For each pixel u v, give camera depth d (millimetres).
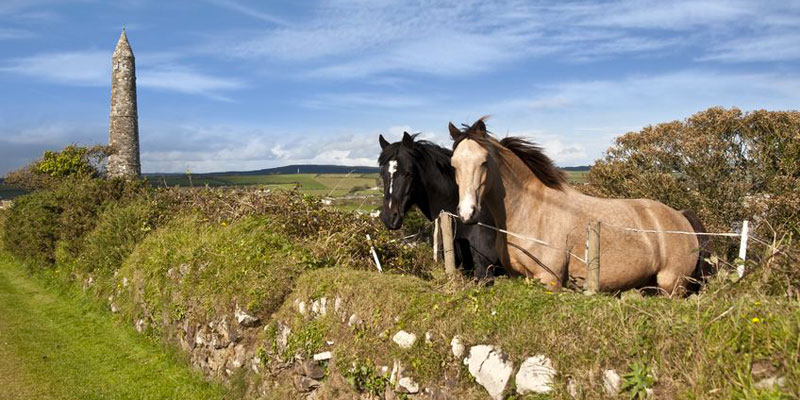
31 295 13141
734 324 2998
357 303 5020
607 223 5043
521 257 4906
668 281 5348
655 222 5363
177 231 9531
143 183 13867
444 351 4035
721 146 14266
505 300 4035
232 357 6445
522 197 4926
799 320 2885
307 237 7609
